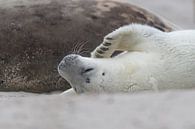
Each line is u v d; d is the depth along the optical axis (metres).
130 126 13.04
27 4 24.16
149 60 19.64
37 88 24.06
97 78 19.52
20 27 23.75
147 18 25.02
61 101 15.34
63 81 24.06
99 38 24.17
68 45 23.95
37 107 14.72
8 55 23.70
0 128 13.13
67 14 24.14
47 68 23.89
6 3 24.17
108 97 15.48
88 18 24.25
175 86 19.48
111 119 13.54
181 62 19.56
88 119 13.60
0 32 23.70
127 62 19.66
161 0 56.03
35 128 13.06
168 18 50.41
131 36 20.20
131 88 19.34
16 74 23.84
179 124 12.99
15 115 14.01
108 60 19.94
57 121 13.51
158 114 13.65
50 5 24.22
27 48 23.73
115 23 24.38
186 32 20.45
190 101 14.38
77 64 19.56
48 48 23.81
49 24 23.92
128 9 24.81
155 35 20.20
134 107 14.26
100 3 24.67
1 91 24.06
